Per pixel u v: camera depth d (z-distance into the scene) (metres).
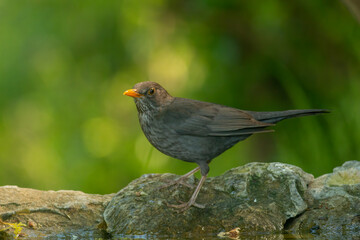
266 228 7.85
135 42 13.70
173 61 14.39
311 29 13.53
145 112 9.08
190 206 8.22
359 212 8.01
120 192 8.58
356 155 12.12
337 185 8.41
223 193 8.48
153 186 8.66
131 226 7.95
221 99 13.85
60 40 13.34
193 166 13.62
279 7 12.98
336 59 13.65
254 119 8.86
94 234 7.92
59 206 8.35
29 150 14.41
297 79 13.72
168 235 7.80
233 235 7.72
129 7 13.31
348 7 9.88
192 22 13.74
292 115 9.02
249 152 14.50
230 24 13.62
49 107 13.88
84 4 13.20
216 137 8.89
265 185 8.46
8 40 13.27
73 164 13.86
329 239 7.50
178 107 8.98
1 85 13.34
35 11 13.27
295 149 13.03
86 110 14.09
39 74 13.69
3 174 14.37
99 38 13.58
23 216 8.16
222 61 13.57
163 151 9.13
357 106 12.38
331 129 12.59
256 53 13.72
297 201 8.16
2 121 14.04
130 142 14.48
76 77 13.98
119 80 14.53
